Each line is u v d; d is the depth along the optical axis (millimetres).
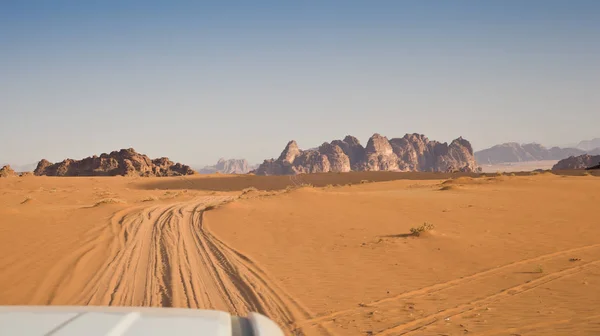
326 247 18375
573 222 24859
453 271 14328
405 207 31266
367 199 35312
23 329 1857
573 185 48469
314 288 12297
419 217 26688
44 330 1846
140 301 10805
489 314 10078
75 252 16938
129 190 93312
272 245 18891
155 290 11766
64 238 20297
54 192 69750
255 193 56469
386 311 10328
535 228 22797
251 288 12094
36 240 19688
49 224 24672
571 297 11312
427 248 17719
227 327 2029
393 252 17141
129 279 12906
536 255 16547
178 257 16141
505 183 52531
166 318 2088
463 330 9031
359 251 17469
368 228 22875
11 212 27625
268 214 27672
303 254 17016
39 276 13219
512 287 12406
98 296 11227
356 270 14484
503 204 33062
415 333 8883
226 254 16844
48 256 16188
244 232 22141
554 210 29906
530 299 11227
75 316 2068
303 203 32406
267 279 13195
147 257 16109
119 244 18828
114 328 1889
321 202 33062
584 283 12625
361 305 10805
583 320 9469
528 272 14102
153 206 37406
